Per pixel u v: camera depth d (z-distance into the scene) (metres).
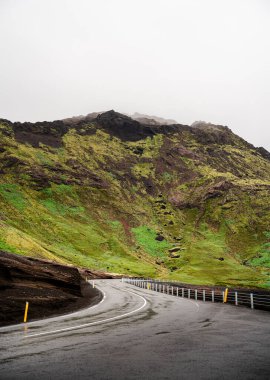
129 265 152.25
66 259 132.75
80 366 8.34
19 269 35.34
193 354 9.73
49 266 45.81
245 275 150.25
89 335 13.04
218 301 37.50
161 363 8.65
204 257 178.38
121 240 189.62
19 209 179.12
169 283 89.94
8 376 7.51
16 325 16.14
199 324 16.67
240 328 15.26
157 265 167.38
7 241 104.19
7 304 22.69
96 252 164.75
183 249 190.50
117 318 19.23
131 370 7.97
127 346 10.88
